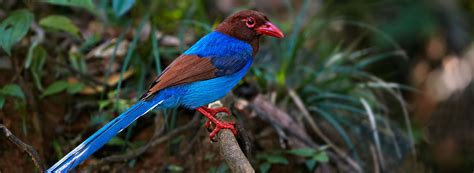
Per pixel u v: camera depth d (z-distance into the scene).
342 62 12.86
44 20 10.41
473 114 15.13
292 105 11.69
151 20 11.45
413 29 15.65
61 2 9.37
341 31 14.80
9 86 9.98
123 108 10.80
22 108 10.34
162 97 8.87
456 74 15.48
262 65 12.16
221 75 9.22
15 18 9.57
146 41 11.40
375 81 13.09
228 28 9.66
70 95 11.23
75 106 11.15
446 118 15.13
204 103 9.23
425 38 15.72
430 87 15.48
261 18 9.65
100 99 11.31
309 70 12.03
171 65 9.19
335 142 11.70
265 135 10.95
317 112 11.91
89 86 11.40
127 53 11.23
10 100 10.41
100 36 12.41
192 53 9.30
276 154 10.76
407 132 13.02
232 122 8.80
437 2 16.00
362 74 12.40
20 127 10.34
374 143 11.97
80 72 11.43
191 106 9.19
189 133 10.81
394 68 15.52
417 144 13.02
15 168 10.09
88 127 10.94
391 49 15.34
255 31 9.66
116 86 11.44
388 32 15.48
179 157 10.70
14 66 10.52
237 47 9.49
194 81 9.00
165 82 8.83
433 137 14.81
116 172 10.47
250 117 10.98
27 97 10.58
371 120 11.47
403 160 12.14
